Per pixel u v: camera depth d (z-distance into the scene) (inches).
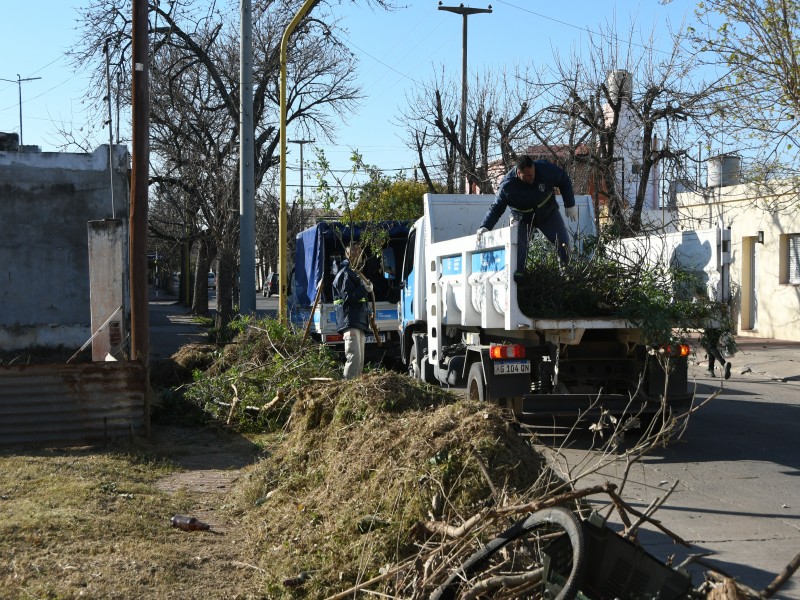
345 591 196.9
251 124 652.1
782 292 909.8
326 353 504.4
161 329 1172.5
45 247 780.6
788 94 640.4
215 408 437.1
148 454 354.0
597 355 412.2
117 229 462.0
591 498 304.8
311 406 317.4
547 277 386.9
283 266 633.6
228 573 219.1
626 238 445.1
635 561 149.5
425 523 204.8
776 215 908.6
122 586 202.8
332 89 1204.5
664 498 183.0
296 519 247.1
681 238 422.3
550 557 155.4
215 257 1497.3
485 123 1045.8
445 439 232.8
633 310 380.8
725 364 411.8
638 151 921.5
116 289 462.6
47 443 365.7
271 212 1647.4
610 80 872.9
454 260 466.9
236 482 317.4
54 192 780.6
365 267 701.9
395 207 740.7
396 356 698.2
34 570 208.8
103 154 788.6
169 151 1032.8
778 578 147.0
